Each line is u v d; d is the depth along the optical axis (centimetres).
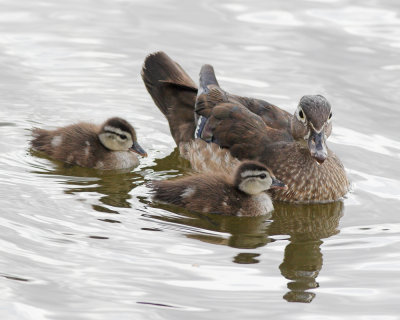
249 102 1565
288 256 1162
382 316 998
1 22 2083
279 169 1422
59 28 2064
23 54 1936
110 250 1144
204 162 1508
